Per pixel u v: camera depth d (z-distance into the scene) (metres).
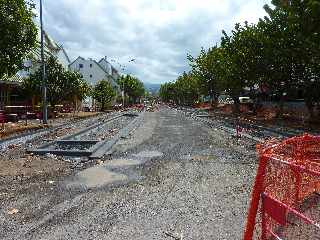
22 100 42.19
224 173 10.77
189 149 16.16
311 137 4.60
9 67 20.36
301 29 21.88
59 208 7.45
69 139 20.53
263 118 38.28
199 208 7.35
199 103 96.31
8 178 10.20
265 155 3.99
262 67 35.69
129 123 34.72
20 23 19.62
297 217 3.99
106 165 12.30
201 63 65.31
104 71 100.31
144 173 10.93
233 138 20.55
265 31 32.66
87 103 79.88
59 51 69.38
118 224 6.50
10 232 6.16
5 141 19.00
